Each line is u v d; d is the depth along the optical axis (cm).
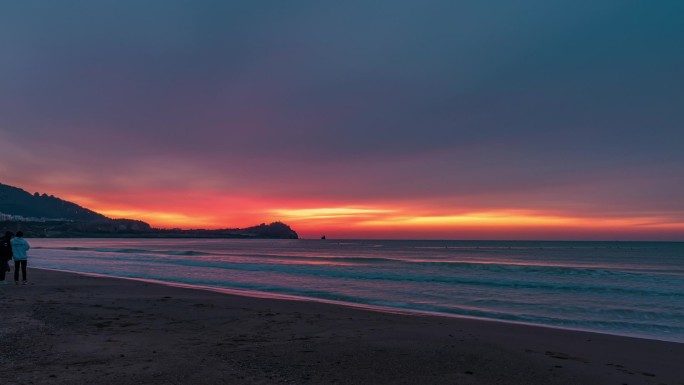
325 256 4872
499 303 1423
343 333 847
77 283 1689
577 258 5559
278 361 604
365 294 1623
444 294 1625
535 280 2103
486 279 2141
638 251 8550
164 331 806
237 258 4128
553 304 1402
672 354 755
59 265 3069
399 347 730
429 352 702
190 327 861
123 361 571
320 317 1043
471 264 2867
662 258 5594
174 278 2186
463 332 903
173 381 488
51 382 469
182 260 3716
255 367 566
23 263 1598
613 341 859
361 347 718
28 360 562
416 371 584
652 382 587
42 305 1074
